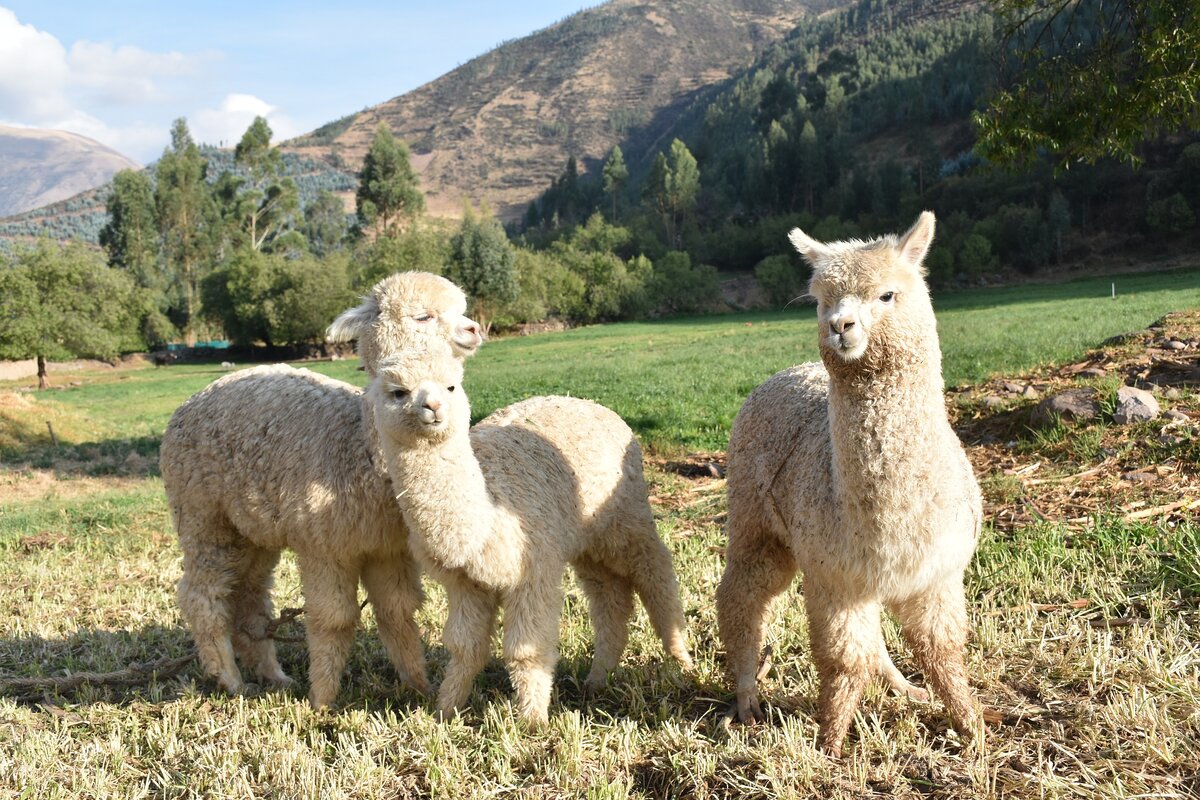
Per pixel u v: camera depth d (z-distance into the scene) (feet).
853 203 364.58
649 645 19.30
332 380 19.20
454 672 15.90
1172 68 38.93
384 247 250.78
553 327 265.95
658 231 410.52
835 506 13.35
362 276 250.57
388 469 15.19
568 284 276.41
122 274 191.01
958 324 97.50
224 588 18.93
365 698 17.63
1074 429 28.50
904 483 12.57
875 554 12.82
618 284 282.56
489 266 241.55
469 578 15.38
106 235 355.97
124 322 189.47
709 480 35.94
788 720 14.55
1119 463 25.29
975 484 14.52
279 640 19.99
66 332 175.11
